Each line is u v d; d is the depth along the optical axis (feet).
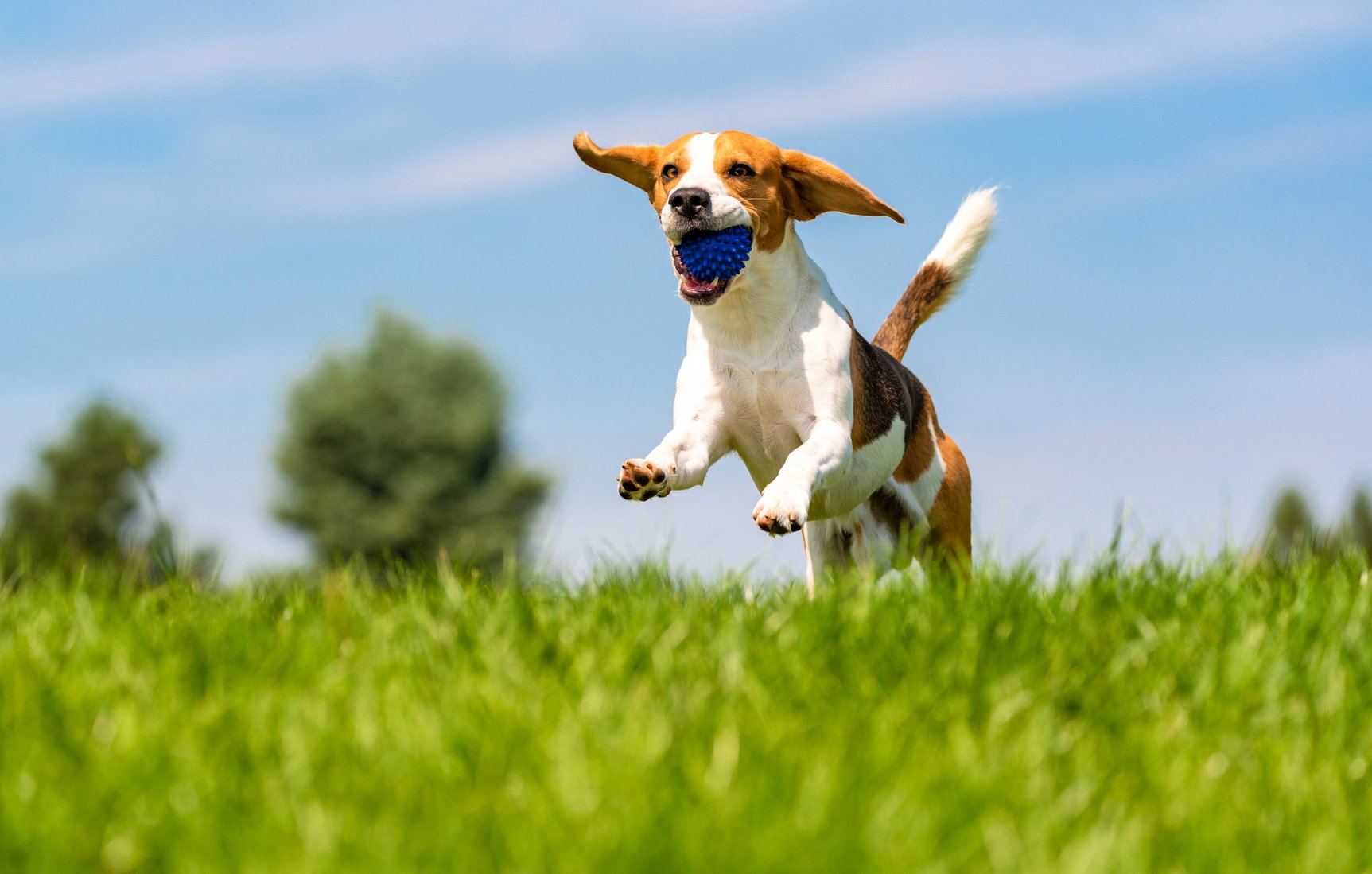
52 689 10.59
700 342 19.85
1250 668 11.55
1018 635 12.34
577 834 8.09
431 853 7.89
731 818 8.25
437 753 9.23
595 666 11.23
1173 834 8.85
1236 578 15.31
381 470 109.81
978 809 8.69
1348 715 11.07
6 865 7.92
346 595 13.78
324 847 7.81
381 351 113.60
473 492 110.52
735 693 10.52
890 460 21.13
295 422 110.93
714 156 18.84
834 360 19.44
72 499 110.83
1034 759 9.58
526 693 10.62
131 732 9.55
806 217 19.98
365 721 9.66
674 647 11.96
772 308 19.29
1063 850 8.24
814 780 8.73
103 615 13.38
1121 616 13.28
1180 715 10.78
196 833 8.13
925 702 10.56
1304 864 8.42
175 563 16.46
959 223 24.99
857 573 14.90
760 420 19.77
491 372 113.80
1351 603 14.08
